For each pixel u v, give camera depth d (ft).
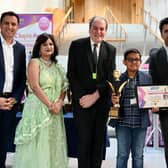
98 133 8.96
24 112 9.21
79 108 8.91
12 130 10.48
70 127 10.90
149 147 16.19
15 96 9.70
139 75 9.27
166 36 8.70
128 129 9.38
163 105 8.84
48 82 9.09
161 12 31.12
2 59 9.41
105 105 9.01
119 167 9.55
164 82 8.80
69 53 9.25
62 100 9.38
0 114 9.57
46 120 8.91
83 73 8.91
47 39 9.28
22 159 9.00
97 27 8.78
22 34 15.26
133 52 9.24
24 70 10.05
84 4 38.04
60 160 9.29
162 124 8.98
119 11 37.40
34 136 8.92
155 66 8.95
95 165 8.94
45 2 29.35
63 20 26.40
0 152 10.00
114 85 9.05
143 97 8.89
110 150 15.88
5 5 19.40
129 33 27.07
